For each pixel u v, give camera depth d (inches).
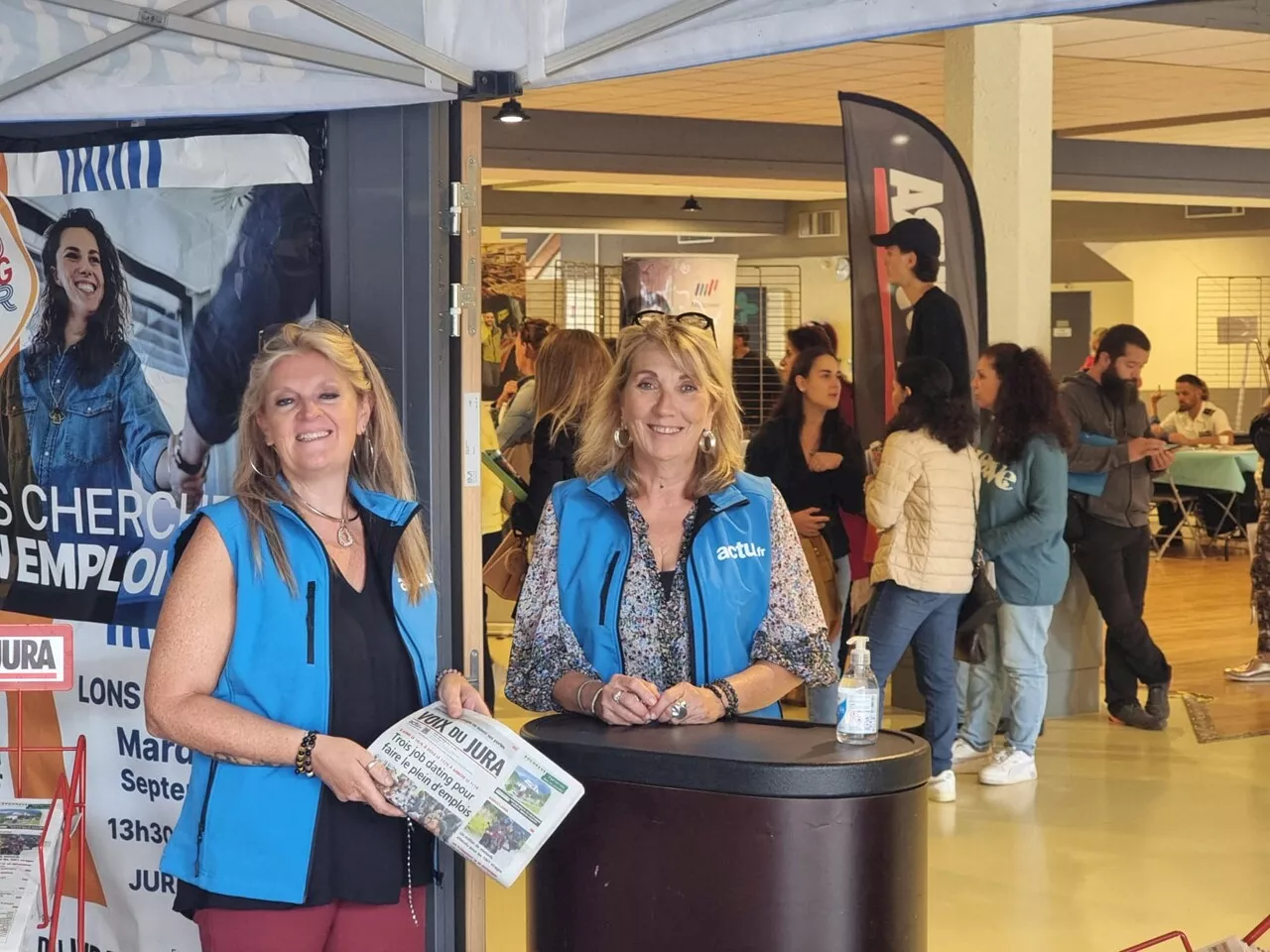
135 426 121.6
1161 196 520.7
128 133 119.6
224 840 89.1
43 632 96.1
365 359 96.3
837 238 634.2
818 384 226.8
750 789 92.2
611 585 108.3
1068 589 276.2
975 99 261.3
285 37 107.1
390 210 110.3
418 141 108.8
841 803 92.3
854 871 92.7
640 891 95.7
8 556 127.0
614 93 381.7
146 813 122.7
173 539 92.4
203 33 107.7
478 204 111.1
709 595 107.9
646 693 102.5
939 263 234.1
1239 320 729.6
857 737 97.2
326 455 91.4
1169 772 237.8
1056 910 173.0
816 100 393.4
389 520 94.9
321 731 90.9
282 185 115.3
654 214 621.6
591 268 605.0
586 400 190.5
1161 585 453.7
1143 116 409.7
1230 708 284.0
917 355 233.5
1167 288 748.0
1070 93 359.3
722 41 94.6
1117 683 270.4
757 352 649.6
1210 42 283.9
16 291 124.3
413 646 94.7
